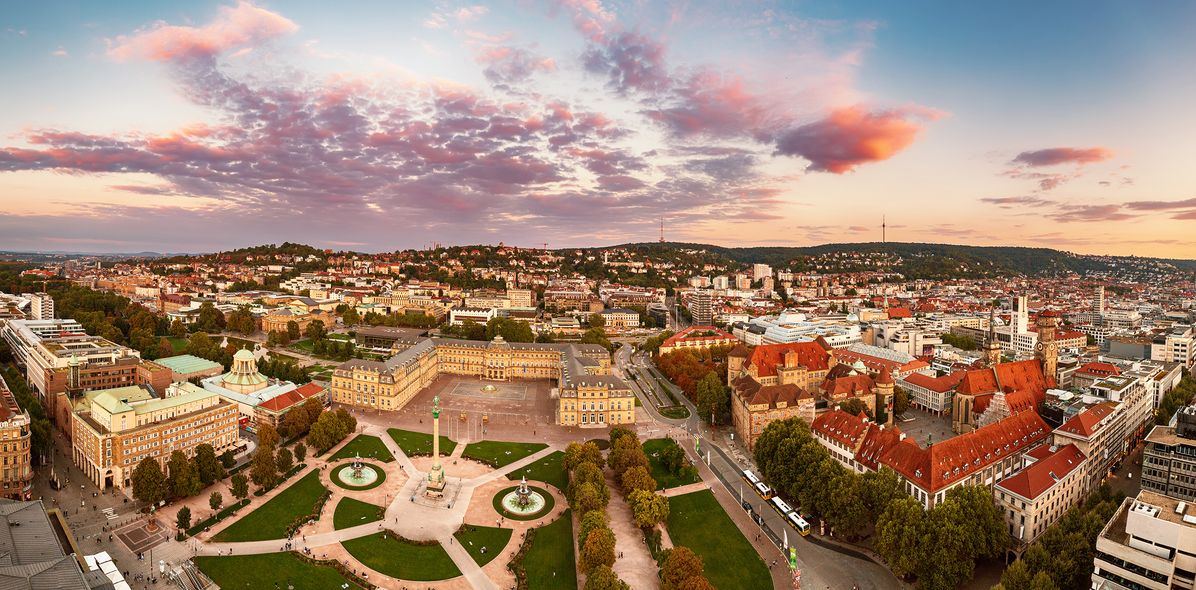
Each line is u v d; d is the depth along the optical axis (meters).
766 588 169.38
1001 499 185.12
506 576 174.50
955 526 163.25
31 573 134.88
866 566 180.38
